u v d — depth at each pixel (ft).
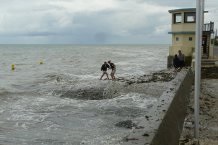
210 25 112.27
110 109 60.29
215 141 29.71
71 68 176.45
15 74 144.97
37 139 43.78
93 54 381.81
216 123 37.09
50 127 50.08
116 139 40.24
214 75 85.61
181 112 38.09
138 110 58.44
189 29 113.19
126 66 183.62
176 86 43.32
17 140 43.29
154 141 19.71
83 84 84.12
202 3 27.45
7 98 75.15
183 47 115.34
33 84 101.45
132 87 75.92
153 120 24.20
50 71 157.69
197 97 28.89
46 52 470.80
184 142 29.35
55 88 84.23
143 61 238.48
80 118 54.85
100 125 49.67
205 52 112.57
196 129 29.71
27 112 60.70
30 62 238.68
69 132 46.75
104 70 95.55
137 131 21.29
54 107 64.75
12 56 343.67
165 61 238.68
